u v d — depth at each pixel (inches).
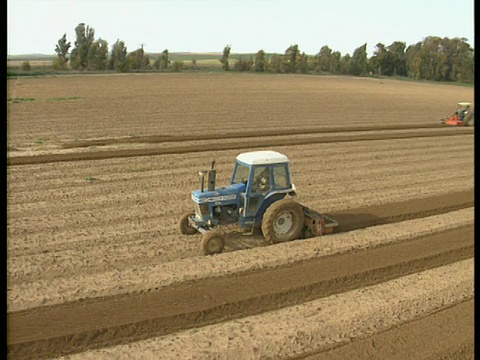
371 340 245.0
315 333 249.9
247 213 367.2
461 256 357.4
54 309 265.0
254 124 1083.9
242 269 319.6
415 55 3996.1
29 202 466.6
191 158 693.9
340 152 780.6
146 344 238.2
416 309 276.5
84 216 429.4
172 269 317.7
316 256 345.1
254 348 235.8
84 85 2014.0
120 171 603.8
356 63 4229.8
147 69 3661.4
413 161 725.9
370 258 345.7
